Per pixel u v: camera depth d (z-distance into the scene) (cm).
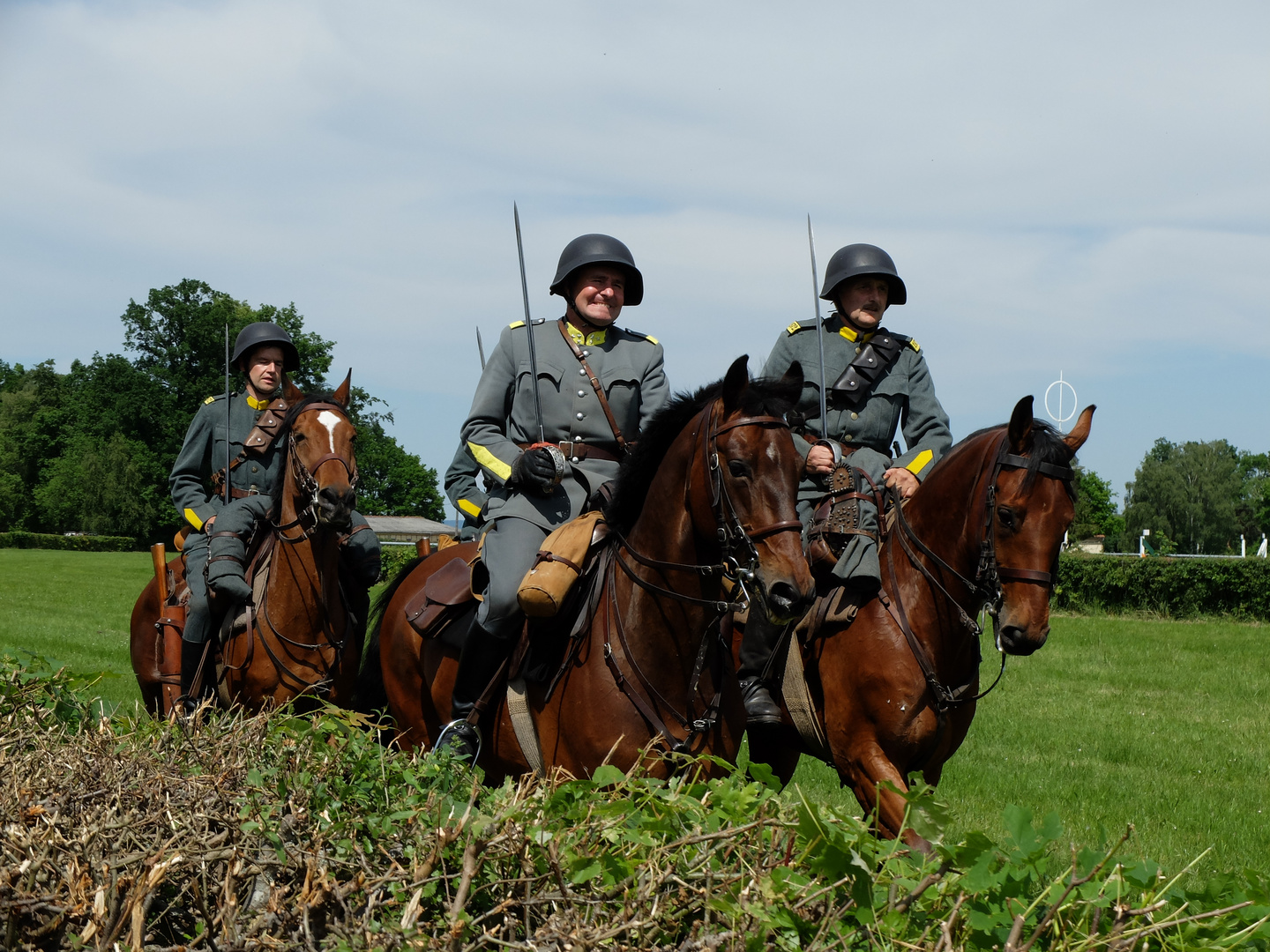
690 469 396
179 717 419
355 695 573
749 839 302
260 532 652
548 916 281
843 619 470
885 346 561
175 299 6819
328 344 6550
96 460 6812
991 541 444
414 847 304
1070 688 1305
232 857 292
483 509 504
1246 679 1391
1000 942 270
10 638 1455
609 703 408
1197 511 11256
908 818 297
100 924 267
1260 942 282
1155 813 713
